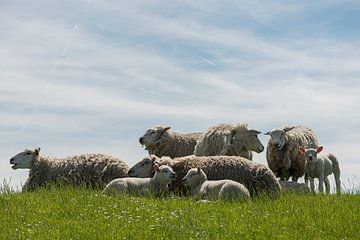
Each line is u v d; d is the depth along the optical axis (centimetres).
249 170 1662
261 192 1628
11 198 1508
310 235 1118
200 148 2172
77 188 1761
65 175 1914
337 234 1129
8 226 1196
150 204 1406
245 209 1356
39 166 1959
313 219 1245
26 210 1361
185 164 1727
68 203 1434
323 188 2234
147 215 1284
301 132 2373
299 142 2311
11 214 1319
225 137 2117
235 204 1410
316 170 2230
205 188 1551
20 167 1956
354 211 1327
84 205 1405
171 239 1069
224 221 1219
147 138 2291
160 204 1432
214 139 2139
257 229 1149
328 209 1353
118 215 1270
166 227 1149
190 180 1605
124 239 1058
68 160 1952
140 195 1609
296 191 1964
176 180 1717
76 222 1205
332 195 1631
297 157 2314
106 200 1466
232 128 2170
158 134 2295
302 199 1544
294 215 1291
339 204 1427
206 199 1504
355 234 1128
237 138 2150
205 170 1684
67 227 1164
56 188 1738
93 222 1208
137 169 1797
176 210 1317
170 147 2305
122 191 1611
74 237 1077
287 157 2311
